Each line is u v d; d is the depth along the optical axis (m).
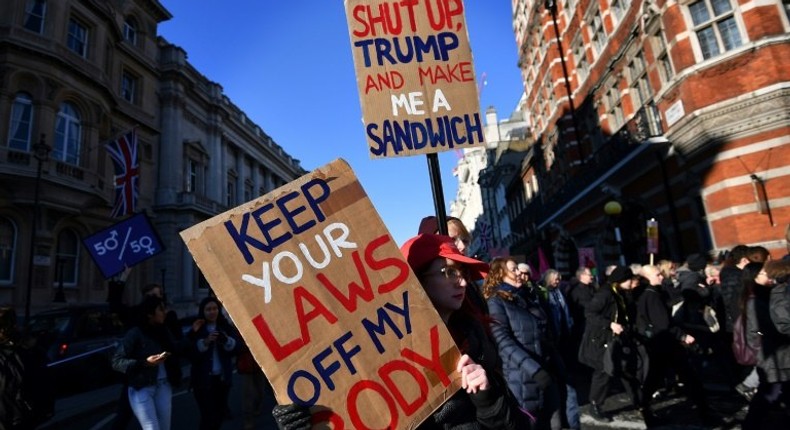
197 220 26.27
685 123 9.85
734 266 5.20
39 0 16.89
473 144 2.54
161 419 3.94
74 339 8.98
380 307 1.58
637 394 4.91
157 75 25.66
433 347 1.57
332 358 1.49
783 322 3.38
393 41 2.61
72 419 7.18
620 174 13.37
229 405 7.41
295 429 1.37
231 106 34.75
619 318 4.84
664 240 11.97
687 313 6.30
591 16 16.08
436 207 2.43
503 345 3.05
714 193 9.66
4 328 3.58
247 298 1.49
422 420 1.48
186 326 10.93
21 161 15.16
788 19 8.98
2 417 3.45
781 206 8.55
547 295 5.88
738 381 5.52
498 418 1.59
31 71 15.83
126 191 12.77
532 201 25.78
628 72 13.57
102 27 19.69
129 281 22.14
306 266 1.57
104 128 19.70
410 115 2.53
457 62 2.62
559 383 3.77
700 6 9.95
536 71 23.22
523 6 25.00
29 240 15.67
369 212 1.70
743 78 8.97
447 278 1.74
